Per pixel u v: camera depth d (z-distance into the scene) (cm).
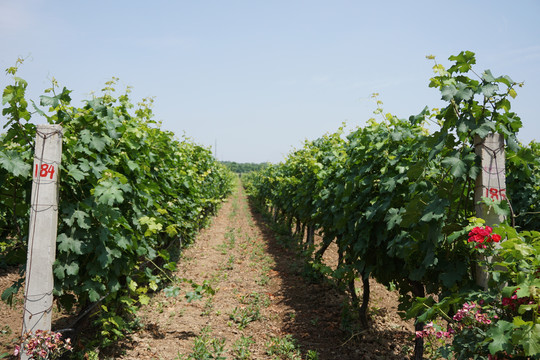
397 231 446
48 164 351
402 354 502
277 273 914
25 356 334
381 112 509
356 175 544
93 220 408
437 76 330
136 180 523
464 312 256
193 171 964
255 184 2891
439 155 411
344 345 526
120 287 463
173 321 591
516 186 605
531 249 245
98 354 446
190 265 959
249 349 509
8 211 416
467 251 345
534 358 227
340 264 607
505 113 316
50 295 353
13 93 350
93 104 423
